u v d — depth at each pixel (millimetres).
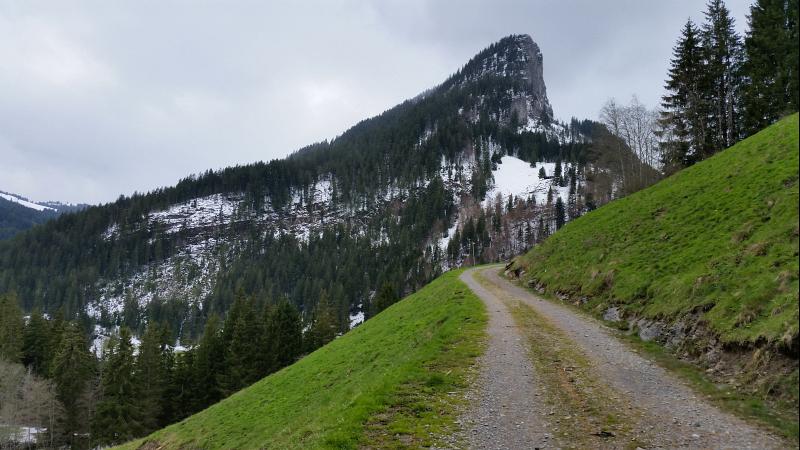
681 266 23438
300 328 75250
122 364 58250
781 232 18812
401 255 183000
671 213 31188
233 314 80750
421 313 37062
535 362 18781
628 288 25906
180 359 75688
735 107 58344
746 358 14852
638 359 18516
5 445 57000
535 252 48875
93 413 63812
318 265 185125
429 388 16422
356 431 13445
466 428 13109
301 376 35469
